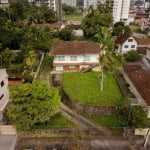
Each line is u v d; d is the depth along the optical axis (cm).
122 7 13200
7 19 8150
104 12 8400
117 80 4453
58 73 4925
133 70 4525
